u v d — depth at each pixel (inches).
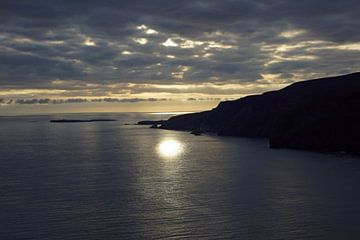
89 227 2212.1
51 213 2482.8
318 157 4815.5
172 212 2477.9
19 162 4896.7
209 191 3031.5
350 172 3727.9
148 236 2070.6
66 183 3435.0
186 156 5251.0
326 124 5831.7
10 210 2556.6
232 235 2075.5
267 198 2792.8
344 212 2434.8
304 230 2139.5
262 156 5032.0
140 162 4741.6
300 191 2989.7
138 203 2701.8
